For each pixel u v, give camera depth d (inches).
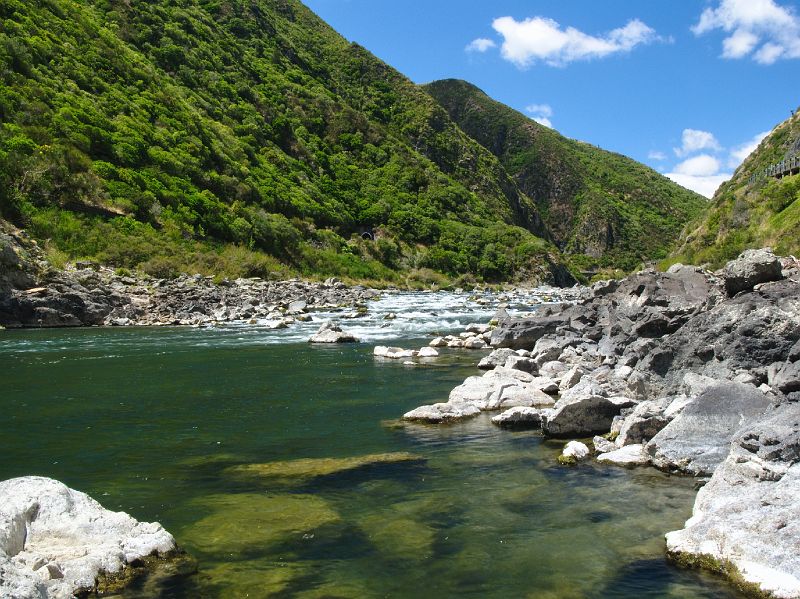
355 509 294.0
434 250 3501.5
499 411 504.1
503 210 5113.2
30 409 524.4
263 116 3722.9
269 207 2817.4
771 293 484.4
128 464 371.9
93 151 2064.5
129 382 647.8
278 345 944.3
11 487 254.2
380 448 403.2
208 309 1405.0
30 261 1317.7
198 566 233.8
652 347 548.4
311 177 3572.8
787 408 327.3
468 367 728.3
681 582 218.8
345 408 526.0
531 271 3698.3
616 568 230.8
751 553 219.8
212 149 2765.7
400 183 4170.8
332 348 908.0
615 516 280.1
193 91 3302.2
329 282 2240.4
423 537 261.1
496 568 232.4
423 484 329.7
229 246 2192.4
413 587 218.8
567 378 549.0
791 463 285.7
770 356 437.1
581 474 340.2
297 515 286.0
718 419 358.0
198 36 3907.5
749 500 247.0
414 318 1349.7
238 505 300.2
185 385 631.2
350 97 5251.0
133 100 2568.9
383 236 3499.0
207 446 411.8
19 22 2353.6
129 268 1660.9
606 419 426.3
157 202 2048.5
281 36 5014.8
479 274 3528.5
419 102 5649.6
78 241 1626.5
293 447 408.2
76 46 2554.1
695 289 727.7
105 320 1264.8
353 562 238.1
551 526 270.5
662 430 365.7
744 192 3034.0
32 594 162.9
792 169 2854.3
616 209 7751.0
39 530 235.1
